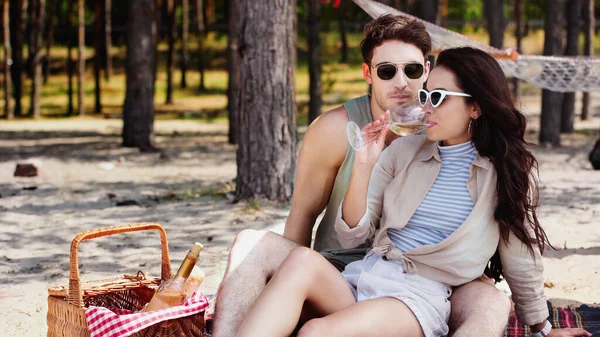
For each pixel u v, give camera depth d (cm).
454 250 316
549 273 527
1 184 948
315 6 1410
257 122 780
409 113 319
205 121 1812
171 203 811
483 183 318
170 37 2075
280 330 295
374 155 323
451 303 326
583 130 1514
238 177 801
